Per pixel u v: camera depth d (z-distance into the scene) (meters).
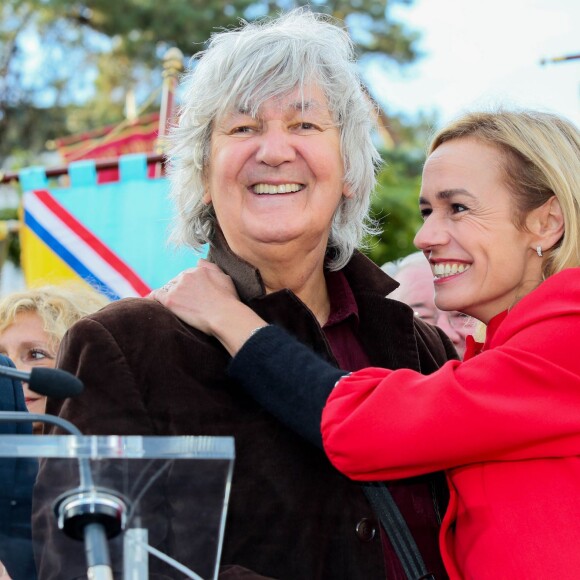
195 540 1.51
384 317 2.42
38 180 4.63
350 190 2.36
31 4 15.21
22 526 1.58
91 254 4.35
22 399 2.35
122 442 1.43
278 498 2.08
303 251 2.27
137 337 2.10
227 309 2.18
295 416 2.08
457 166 2.27
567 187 2.23
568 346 2.08
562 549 1.97
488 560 2.03
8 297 3.22
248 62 2.21
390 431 2.01
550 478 2.04
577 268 2.19
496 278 2.25
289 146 2.21
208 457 1.44
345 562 2.10
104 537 1.44
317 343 2.25
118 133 5.84
